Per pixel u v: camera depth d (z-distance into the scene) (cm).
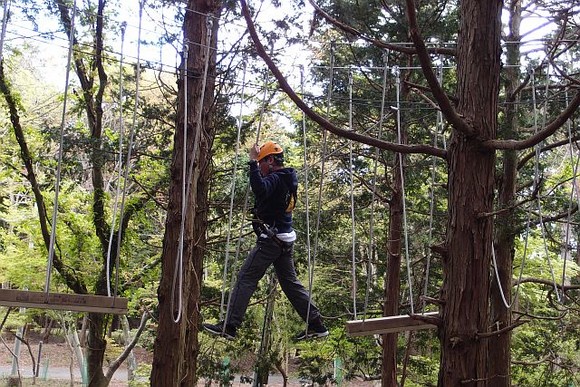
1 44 402
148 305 1491
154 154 1051
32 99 1500
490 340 842
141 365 1816
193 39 649
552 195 894
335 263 1229
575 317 986
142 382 1742
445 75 1031
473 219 393
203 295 1205
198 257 877
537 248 1155
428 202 1149
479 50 404
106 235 1144
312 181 1191
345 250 1233
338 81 982
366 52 948
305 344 1360
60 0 902
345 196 1198
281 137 1392
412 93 986
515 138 778
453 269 394
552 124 344
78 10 908
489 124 398
